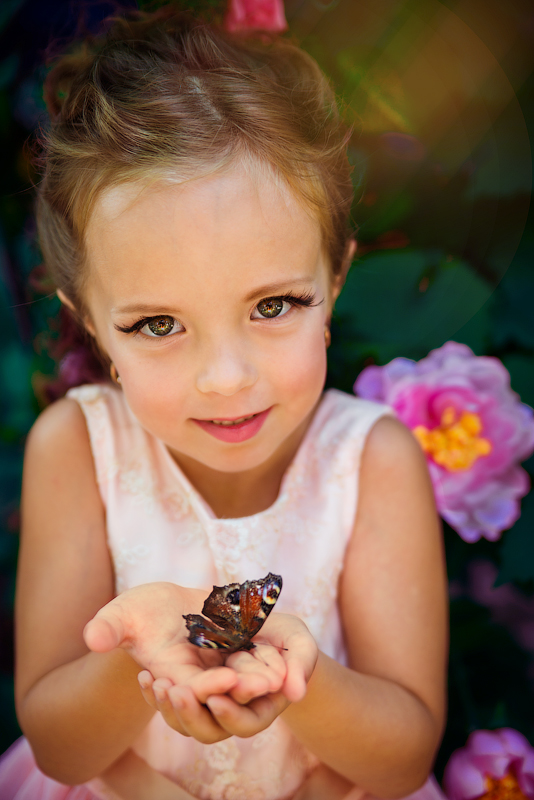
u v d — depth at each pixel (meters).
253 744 0.51
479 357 0.63
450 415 0.61
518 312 0.63
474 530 0.61
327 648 0.54
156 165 0.43
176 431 0.47
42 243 0.54
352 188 0.54
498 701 0.67
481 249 0.62
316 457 0.56
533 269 0.63
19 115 0.60
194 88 0.45
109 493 0.54
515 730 0.66
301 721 0.45
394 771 0.48
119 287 0.44
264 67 0.50
